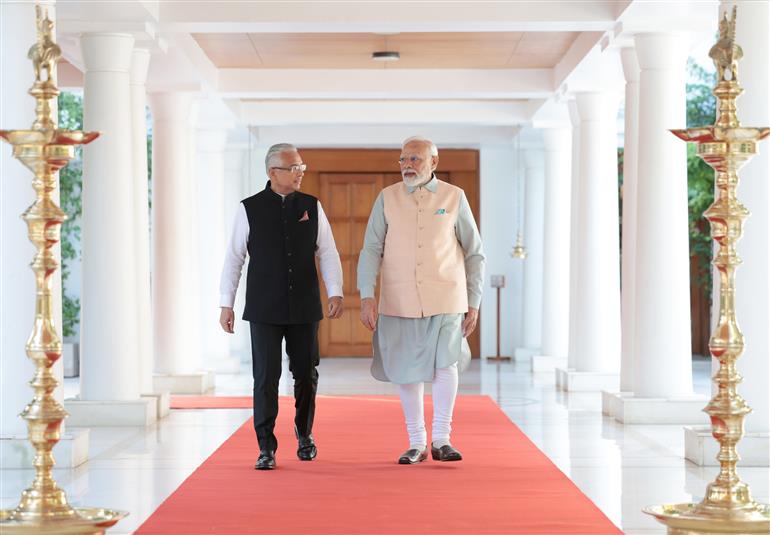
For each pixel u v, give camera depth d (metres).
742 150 4.43
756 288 7.43
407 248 6.92
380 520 5.38
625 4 9.51
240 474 6.75
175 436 8.97
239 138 17.88
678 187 9.91
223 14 9.91
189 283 13.39
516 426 9.38
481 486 6.30
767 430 7.43
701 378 15.10
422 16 9.97
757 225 7.43
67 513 4.32
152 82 12.70
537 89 13.49
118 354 9.83
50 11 7.53
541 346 17.14
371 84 13.51
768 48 7.37
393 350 6.98
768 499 6.12
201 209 16.67
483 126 18.05
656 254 9.88
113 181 9.76
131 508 5.81
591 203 13.06
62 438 7.30
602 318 13.14
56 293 7.52
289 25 10.01
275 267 6.92
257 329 6.93
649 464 7.35
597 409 10.95
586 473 6.95
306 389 7.21
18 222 7.35
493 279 18.39
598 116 13.02
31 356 4.37
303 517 5.46
